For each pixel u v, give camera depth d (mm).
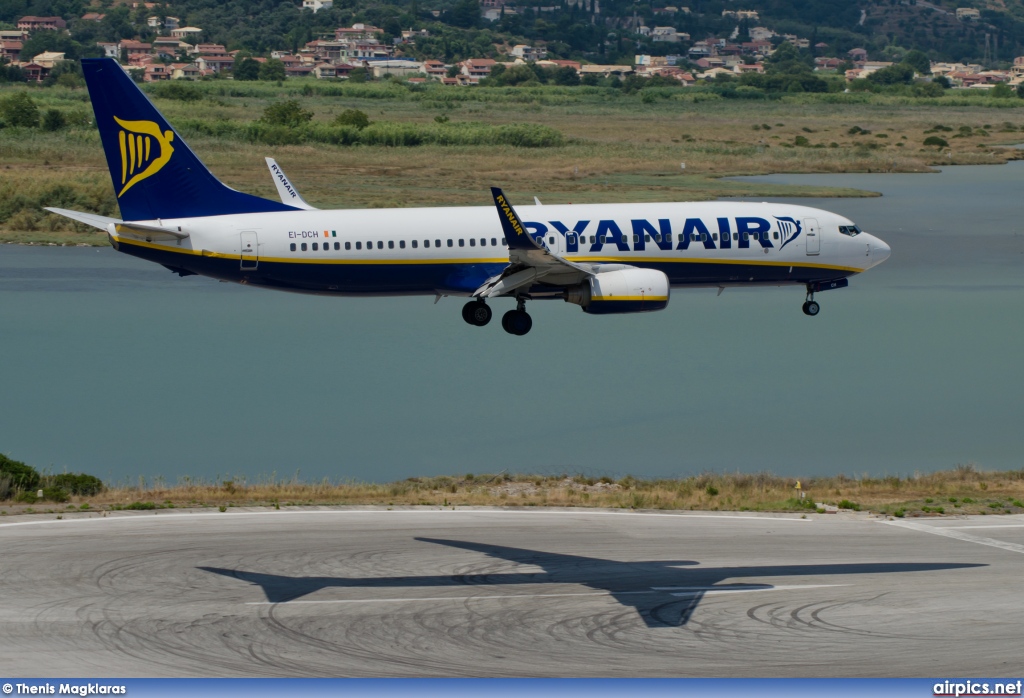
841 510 129125
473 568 99812
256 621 85312
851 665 78688
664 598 92375
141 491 135750
